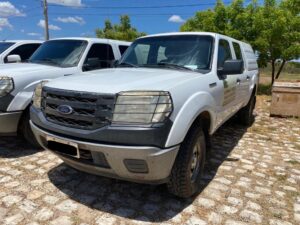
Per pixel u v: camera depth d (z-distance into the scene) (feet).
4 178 12.28
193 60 13.00
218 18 47.26
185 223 9.52
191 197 11.12
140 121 8.55
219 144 17.80
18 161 14.11
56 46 20.24
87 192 11.34
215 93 12.13
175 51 13.52
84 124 9.20
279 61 46.32
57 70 16.96
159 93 8.80
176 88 9.55
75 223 9.37
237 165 14.40
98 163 9.24
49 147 10.37
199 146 10.98
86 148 9.07
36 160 14.29
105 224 9.38
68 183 12.00
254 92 22.52
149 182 9.49
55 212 9.94
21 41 25.86
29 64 18.08
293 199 11.25
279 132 21.06
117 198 10.98
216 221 9.66
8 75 14.44
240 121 22.26
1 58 23.89
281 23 40.29
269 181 12.71
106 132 8.66
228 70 12.44
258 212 10.27
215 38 13.78
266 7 43.86
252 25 44.45
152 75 10.97
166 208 10.38
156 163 8.67
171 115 8.91
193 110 9.82
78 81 10.15
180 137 9.12
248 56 20.65
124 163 8.79
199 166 11.21
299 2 44.01
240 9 46.57
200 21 51.67
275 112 26.27
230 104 15.24
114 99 8.77
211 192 11.55
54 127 9.73
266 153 16.39
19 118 14.49
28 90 14.75
